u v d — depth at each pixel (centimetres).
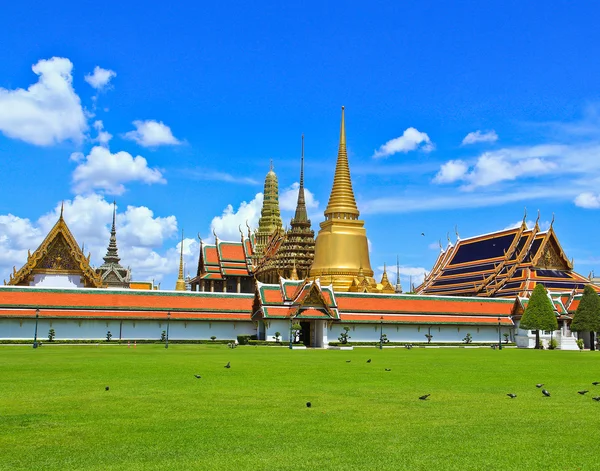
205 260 14688
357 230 13088
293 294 9769
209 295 10106
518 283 12012
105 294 9506
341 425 2358
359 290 12312
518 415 2578
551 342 9462
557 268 12481
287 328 9625
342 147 13462
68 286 10350
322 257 13050
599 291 12094
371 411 2655
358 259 12912
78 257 10369
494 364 5325
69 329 9144
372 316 10169
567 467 1808
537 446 2044
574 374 4409
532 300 9531
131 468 1789
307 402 2822
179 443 2073
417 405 2825
